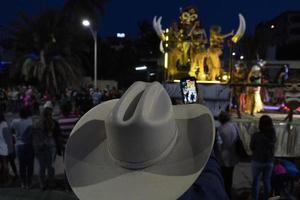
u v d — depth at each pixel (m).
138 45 75.31
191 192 1.51
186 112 1.80
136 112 1.62
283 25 82.19
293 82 12.94
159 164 1.65
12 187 8.35
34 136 8.03
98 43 59.62
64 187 8.05
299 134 10.07
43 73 36.56
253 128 9.91
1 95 27.34
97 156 1.79
